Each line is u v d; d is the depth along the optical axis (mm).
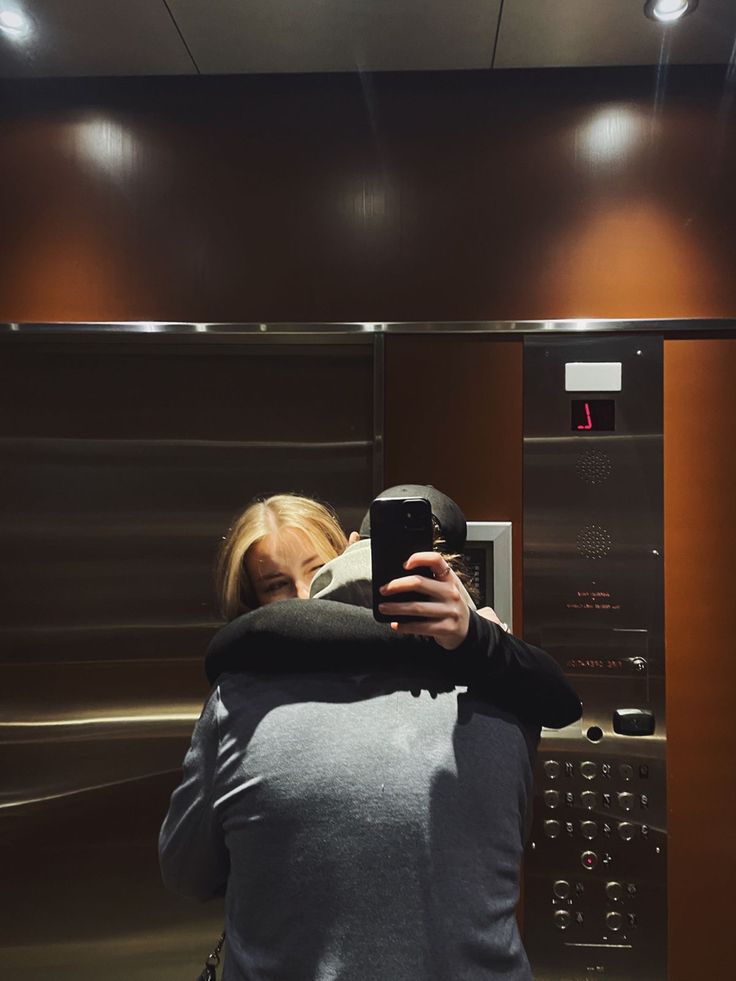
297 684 927
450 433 2064
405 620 856
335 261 2084
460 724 906
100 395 2209
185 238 2100
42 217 2111
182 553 2188
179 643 2176
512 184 2078
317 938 813
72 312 2092
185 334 2080
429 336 2078
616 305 2049
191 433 2197
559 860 1979
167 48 1996
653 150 2062
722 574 2012
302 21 1885
